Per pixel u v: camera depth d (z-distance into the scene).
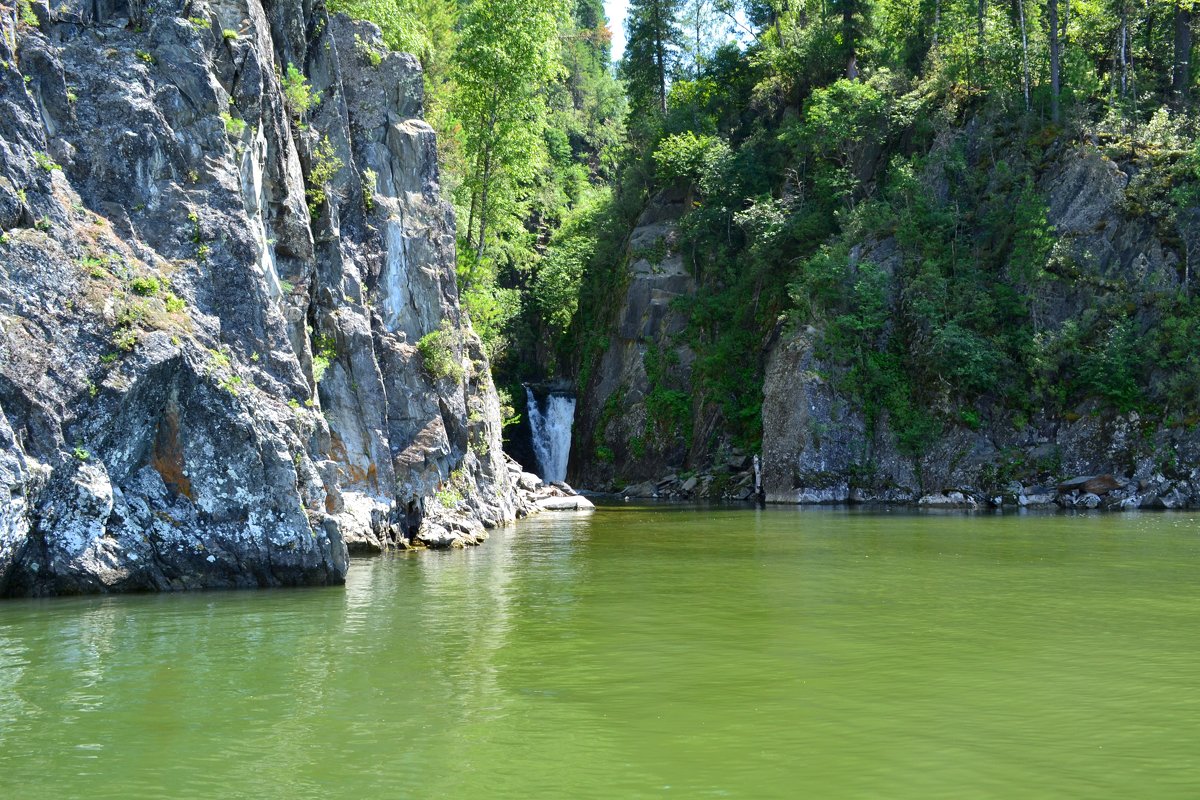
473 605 16.77
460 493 30.08
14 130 17.25
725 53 80.12
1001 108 58.84
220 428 17.75
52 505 16.30
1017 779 8.03
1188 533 30.92
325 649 13.02
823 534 31.44
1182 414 46.88
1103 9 63.72
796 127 64.06
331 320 24.70
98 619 14.80
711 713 10.04
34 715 9.75
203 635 13.80
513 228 59.44
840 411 53.62
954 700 10.55
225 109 20.84
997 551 25.80
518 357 73.19
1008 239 54.34
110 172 18.77
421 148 31.59
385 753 8.66
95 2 19.75
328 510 20.59
